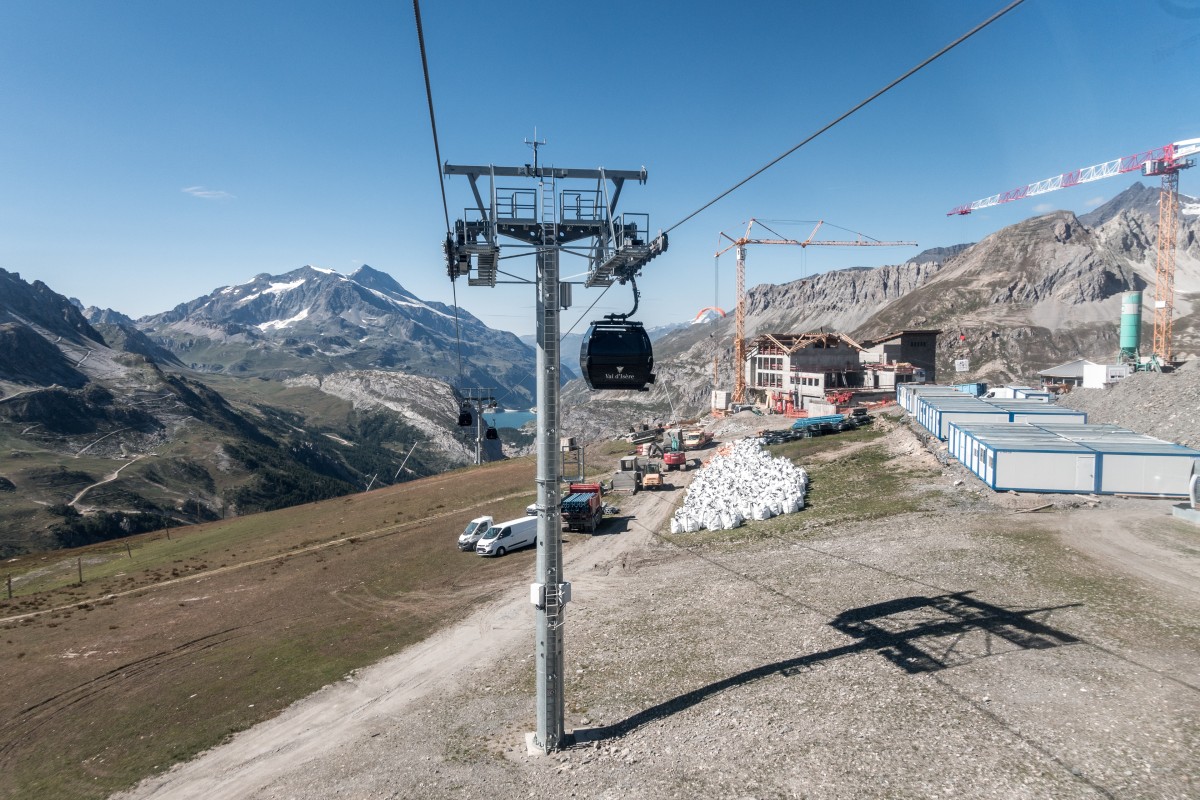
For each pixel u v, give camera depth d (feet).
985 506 146.51
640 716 77.87
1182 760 54.24
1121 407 238.89
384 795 68.85
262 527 275.59
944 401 256.93
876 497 168.45
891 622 91.40
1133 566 101.86
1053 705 65.21
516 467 332.19
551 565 71.41
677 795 60.44
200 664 118.21
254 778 77.87
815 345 476.95
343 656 114.01
